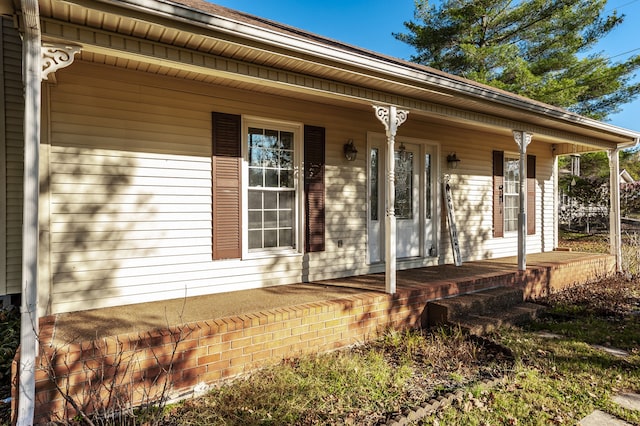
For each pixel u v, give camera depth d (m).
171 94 4.19
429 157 6.70
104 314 3.53
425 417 2.69
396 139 6.14
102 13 2.55
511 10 14.02
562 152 8.70
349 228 5.58
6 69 4.37
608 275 7.64
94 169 3.80
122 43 2.88
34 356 2.46
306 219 5.11
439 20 14.74
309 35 5.90
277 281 4.92
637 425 2.67
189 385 3.01
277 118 4.87
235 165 4.58
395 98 4.49
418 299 4.55
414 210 6.50
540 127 6.36
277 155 5.01
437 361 3.57
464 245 7.07
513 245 8.02
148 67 3.88
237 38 3.07
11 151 4.42
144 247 4.07
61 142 3.64
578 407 2.90
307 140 5.11
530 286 5.96
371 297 4.19
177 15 2.71
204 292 4.41
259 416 2.64
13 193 4.43
